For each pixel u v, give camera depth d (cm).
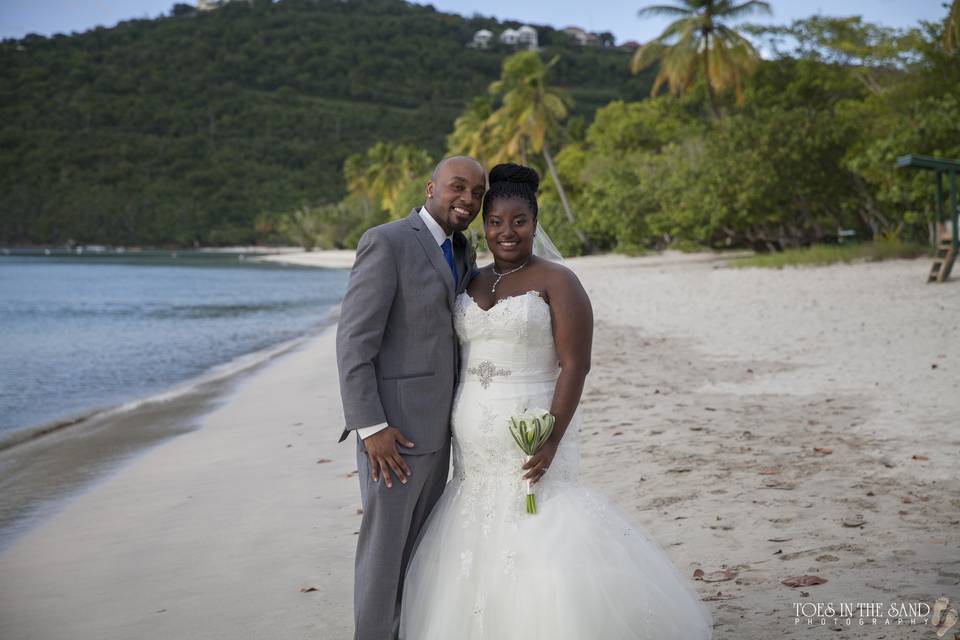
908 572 353
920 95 3069
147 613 377
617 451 604
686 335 1328
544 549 275
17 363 1577
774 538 406
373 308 292
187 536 493
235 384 1233
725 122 3278
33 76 18362
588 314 304
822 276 2244
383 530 296
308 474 629
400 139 15675
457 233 320
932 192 2388
